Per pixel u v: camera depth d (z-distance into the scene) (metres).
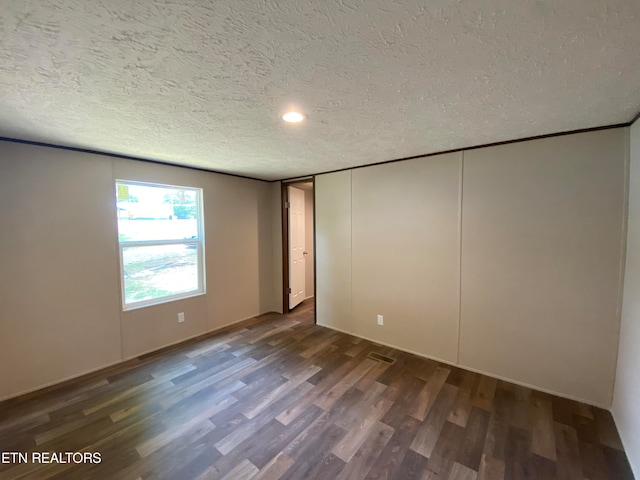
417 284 3.03
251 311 4.27
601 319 2.12
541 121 1.93
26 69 1.23
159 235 3.27
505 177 2.45
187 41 1.06
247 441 1.84
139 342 3.07
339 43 1.08
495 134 2.21
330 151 2.69
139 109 1.68
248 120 1.87
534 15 0.94
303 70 1.27
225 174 3.84
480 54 1.15
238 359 2.98
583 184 2.13
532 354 2.40
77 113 1.74
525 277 2.40
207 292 3.68
